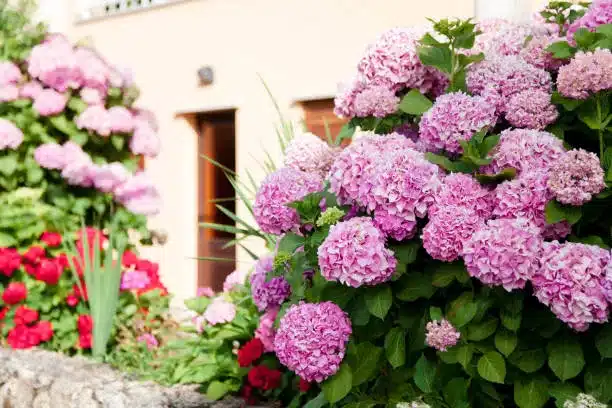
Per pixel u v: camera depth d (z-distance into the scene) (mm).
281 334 2855
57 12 9125
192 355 4270
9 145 5207
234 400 3877
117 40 8953
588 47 2936
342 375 2822
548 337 2596
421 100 3176
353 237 2629
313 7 7375
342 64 7180
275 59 7656
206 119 8562
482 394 2766
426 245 2609
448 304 2754
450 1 6504
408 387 2861
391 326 2949
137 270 5309
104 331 4914
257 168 7766
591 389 2578
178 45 8430
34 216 5199
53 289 5195
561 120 3010
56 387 4211
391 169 2670
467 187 2654
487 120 2854
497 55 3189
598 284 2354
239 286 4414
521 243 2418
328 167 3424
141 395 3961
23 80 5520
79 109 5316
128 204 5461
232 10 7977
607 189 2605
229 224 8289
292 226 3098
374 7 6961
